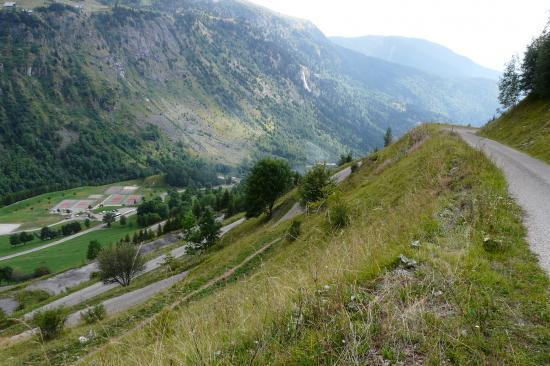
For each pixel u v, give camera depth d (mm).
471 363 3449
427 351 3691
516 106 42312
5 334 28469
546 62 36000
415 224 8438
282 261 16609
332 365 3566
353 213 17891
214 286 19906
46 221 196250
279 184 59938
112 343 8219
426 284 5027
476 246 6582
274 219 57875
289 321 4715
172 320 8523
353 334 3926
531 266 5758
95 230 175250
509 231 7547
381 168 39531
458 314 4270
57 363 13633
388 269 5863
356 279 5539
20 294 73688
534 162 19328
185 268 46688
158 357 4988
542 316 4234
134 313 19297
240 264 27078
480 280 5121
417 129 43594
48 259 133875
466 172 13344
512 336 3867
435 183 13523
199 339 5004
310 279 6406
